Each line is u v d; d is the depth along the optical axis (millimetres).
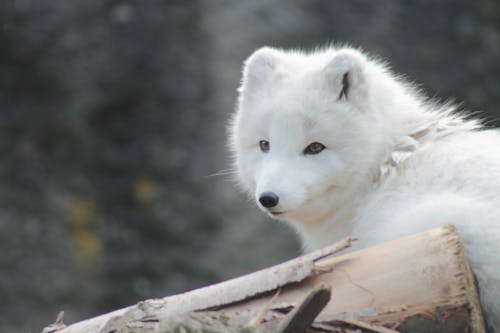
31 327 24266
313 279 8156
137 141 25969
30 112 25609
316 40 26594
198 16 26219
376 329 7719
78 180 25656
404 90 11844
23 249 24656
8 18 25688
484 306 8734
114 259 25234
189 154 25734
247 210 25422
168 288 25000
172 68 26016
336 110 10828
